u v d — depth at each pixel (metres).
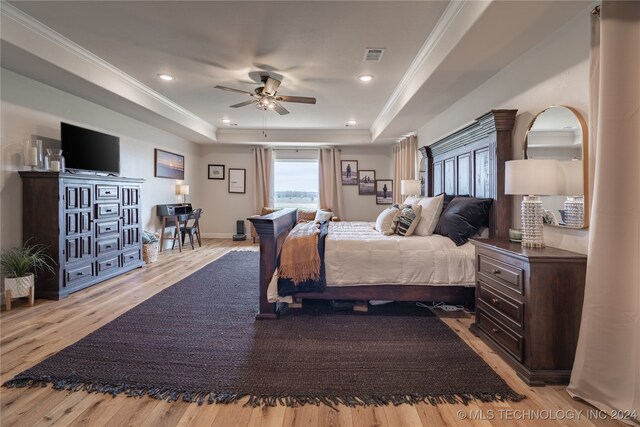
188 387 1.71
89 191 3.60
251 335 2.37
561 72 2.15
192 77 3.76
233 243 6.92
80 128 3.72
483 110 3.20
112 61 3.35
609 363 1.52
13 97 3.10
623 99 1.51
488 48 2.45
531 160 1.98
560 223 2.12
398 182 6.64
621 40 1.51
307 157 7.74
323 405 1.58
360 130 6.87
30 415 1.49
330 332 2.43
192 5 2.34
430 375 1.84
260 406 1.57
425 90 3.42
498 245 2.16
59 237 3.18
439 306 2.97
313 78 3.74
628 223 1.50
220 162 7.64
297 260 2.68
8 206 3.07
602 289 1.55
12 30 2.49
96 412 1.51
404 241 2.85
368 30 2.67
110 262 3.96
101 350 2.11
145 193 5.38
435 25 2.60
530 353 1.77
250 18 2.50
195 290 3.50
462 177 3.65
